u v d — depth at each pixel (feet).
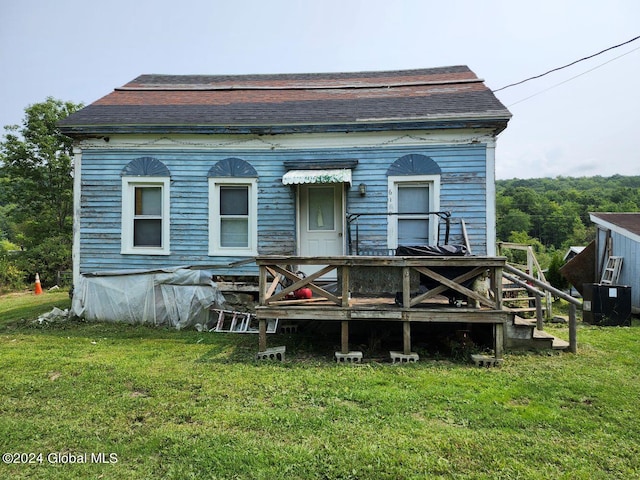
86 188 26.89
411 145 25.36
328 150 26.07
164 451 9.49
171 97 31.14
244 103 29.32
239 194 27.02
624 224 34.24
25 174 78.28
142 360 16.65
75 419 11.24
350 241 25.25
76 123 25.75
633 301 32.40
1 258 67.31
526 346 18.24
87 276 25.31
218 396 12.76
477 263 16.66
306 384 13.84
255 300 25.35
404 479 8.38
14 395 12.94
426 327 20.88
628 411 11.73
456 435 10.16
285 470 8.68
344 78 36.70
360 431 10.38
